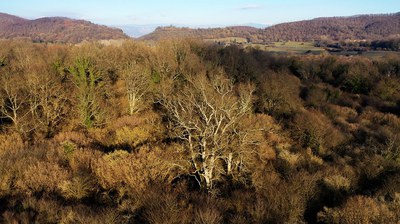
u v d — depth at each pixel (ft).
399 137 100.83
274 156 85.25
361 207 55.67
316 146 101.30
